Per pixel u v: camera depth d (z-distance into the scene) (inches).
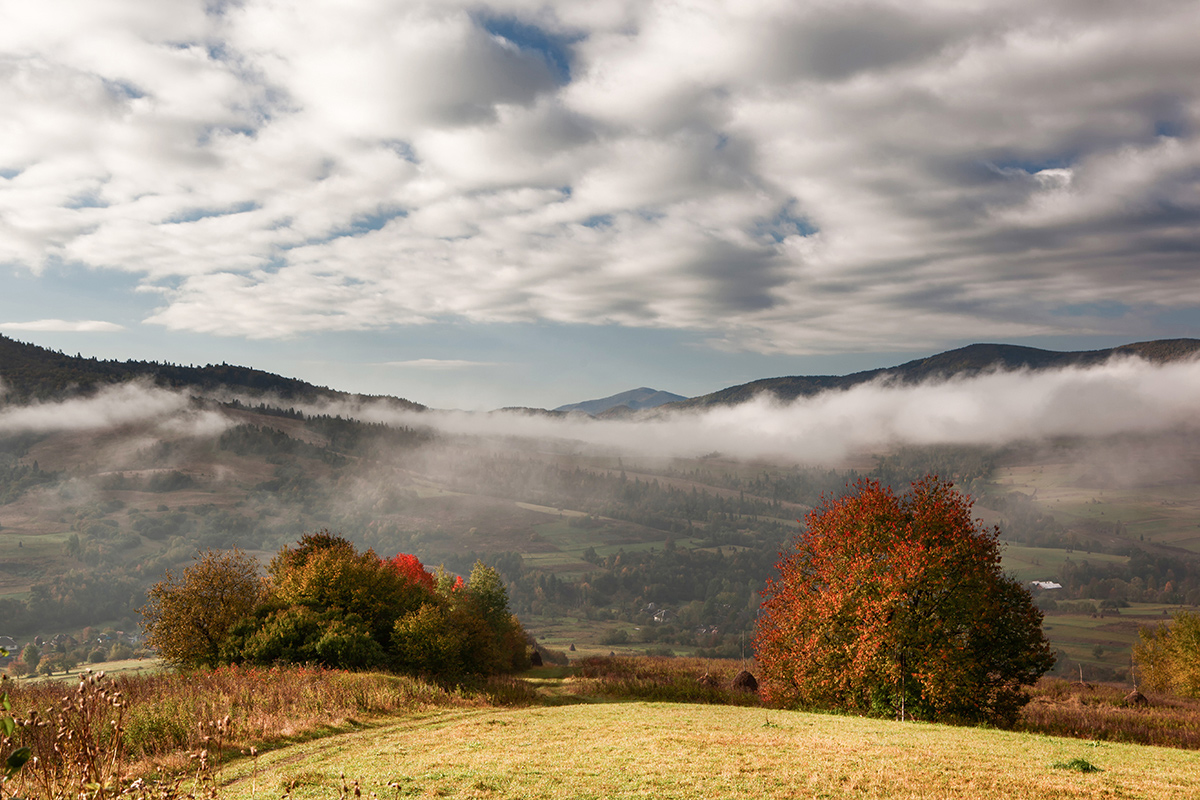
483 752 732.0
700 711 1218.6
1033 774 593.0
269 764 701.9
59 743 240.7
